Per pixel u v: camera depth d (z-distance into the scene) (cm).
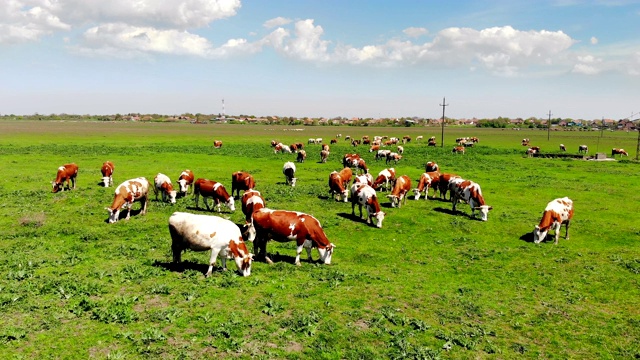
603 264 1650
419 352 974
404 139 9969
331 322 1103
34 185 3075
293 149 6619
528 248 1850
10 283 1257
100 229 1936
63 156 5062
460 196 2453
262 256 1584
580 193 3219
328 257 1568
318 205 2592
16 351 909
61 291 1207
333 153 6431
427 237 1995
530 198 3025
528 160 5775
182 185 2770
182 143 7925
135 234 1883
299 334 1039
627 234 2092
